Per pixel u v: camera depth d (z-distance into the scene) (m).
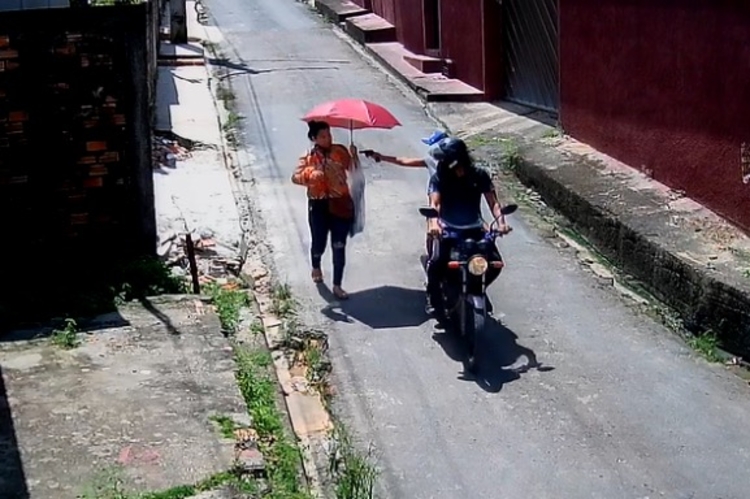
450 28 18.55
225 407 6.66
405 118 16.00
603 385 7.52
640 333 8.41
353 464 6.18
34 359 7.31
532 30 16.00
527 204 11.70
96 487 5.61
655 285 9.11
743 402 7.27
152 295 8.69
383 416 7.07
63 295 8.44
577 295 9.20
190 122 14.59
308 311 8.78
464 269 7.57
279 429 6.66
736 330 7.95
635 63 11.44
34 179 8.56
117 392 6.80
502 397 7.32
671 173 10.70
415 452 6.60
